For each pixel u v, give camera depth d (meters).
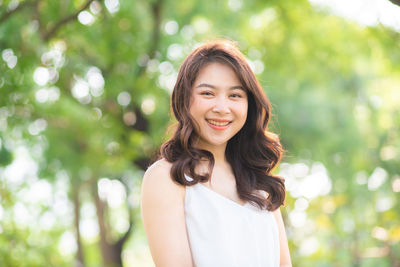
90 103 8.48
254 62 9.04
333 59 8.97
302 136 10.47
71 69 7.51
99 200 12.70
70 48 7.10
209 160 2.06
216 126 2.01
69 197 12.58
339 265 6.28
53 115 7.84
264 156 2.22
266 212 2.11
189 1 8.60
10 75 5.80
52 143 8.66
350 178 10.24
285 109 10.08
